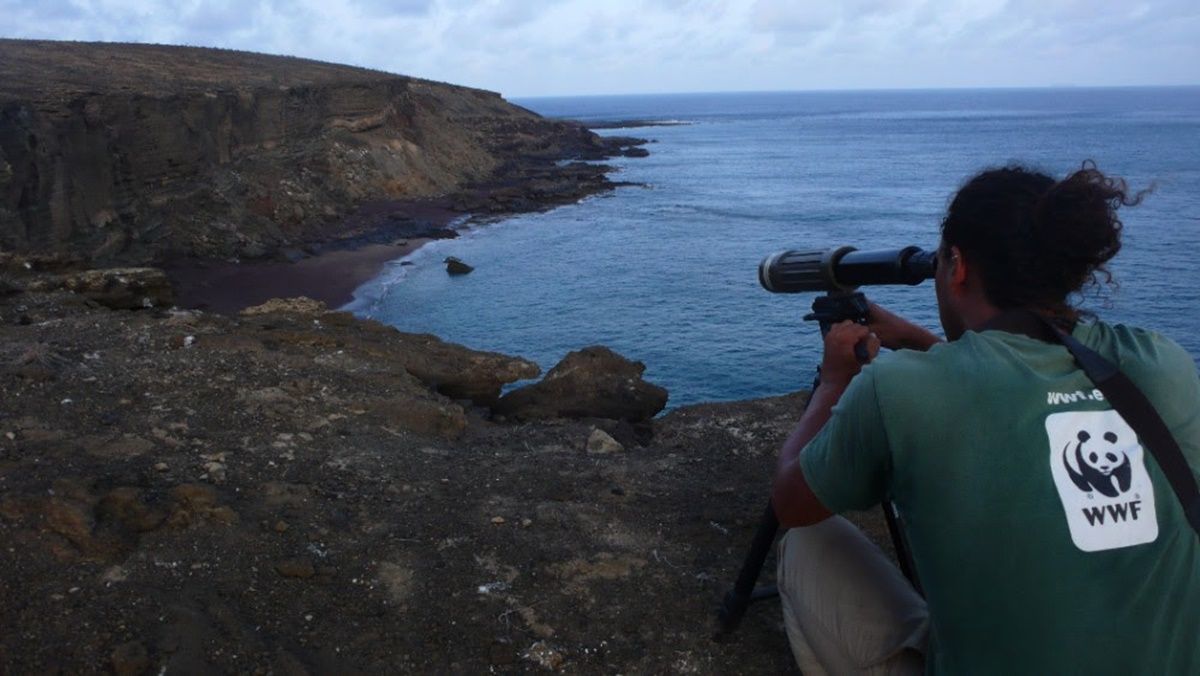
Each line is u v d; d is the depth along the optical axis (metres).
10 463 4.05
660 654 3.15
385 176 49.84
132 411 4.90
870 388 1.88
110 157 29.11
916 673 2.24
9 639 2.99
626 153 94.38
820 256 2.61
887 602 2.38
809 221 49.91
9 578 3.28
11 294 8.00
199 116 35.81
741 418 5.51
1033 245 1.82
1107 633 1.65
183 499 3.85
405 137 58.19
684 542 3.86
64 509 3.60
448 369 7.55
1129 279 31.98
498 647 3.15
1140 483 1.69
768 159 93.69
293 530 3.79
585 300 30.16
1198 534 1.70
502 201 52.62
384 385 5.98
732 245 41.47
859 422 1.89
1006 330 1.88
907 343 2.65
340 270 33.41
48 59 42.12
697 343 25.06
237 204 36.22
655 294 31.05
